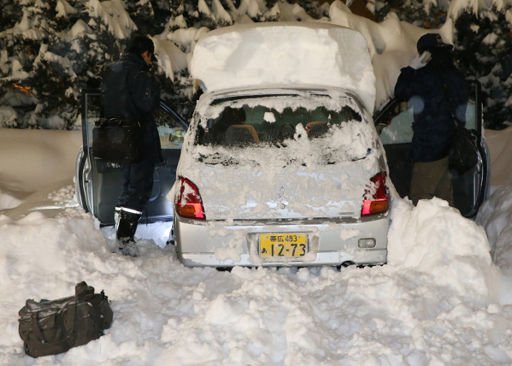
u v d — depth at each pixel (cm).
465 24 913
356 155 443
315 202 421
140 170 517
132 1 1054
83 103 532
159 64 903
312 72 491
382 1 1050
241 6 1045
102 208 545
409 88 542
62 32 983
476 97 542
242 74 493
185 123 568
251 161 443
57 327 348
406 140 592
